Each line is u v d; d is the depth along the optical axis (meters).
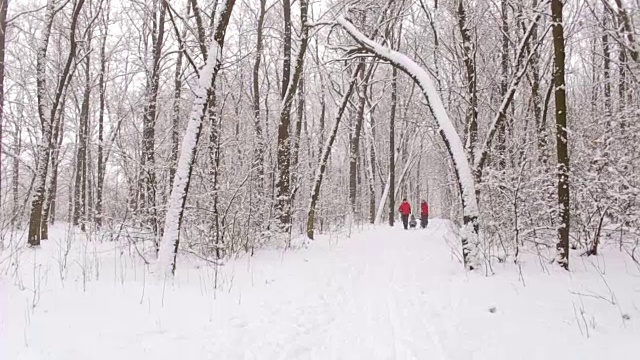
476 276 8.61
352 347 5.38
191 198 11.32
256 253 12.37
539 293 7.09
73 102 24.48
